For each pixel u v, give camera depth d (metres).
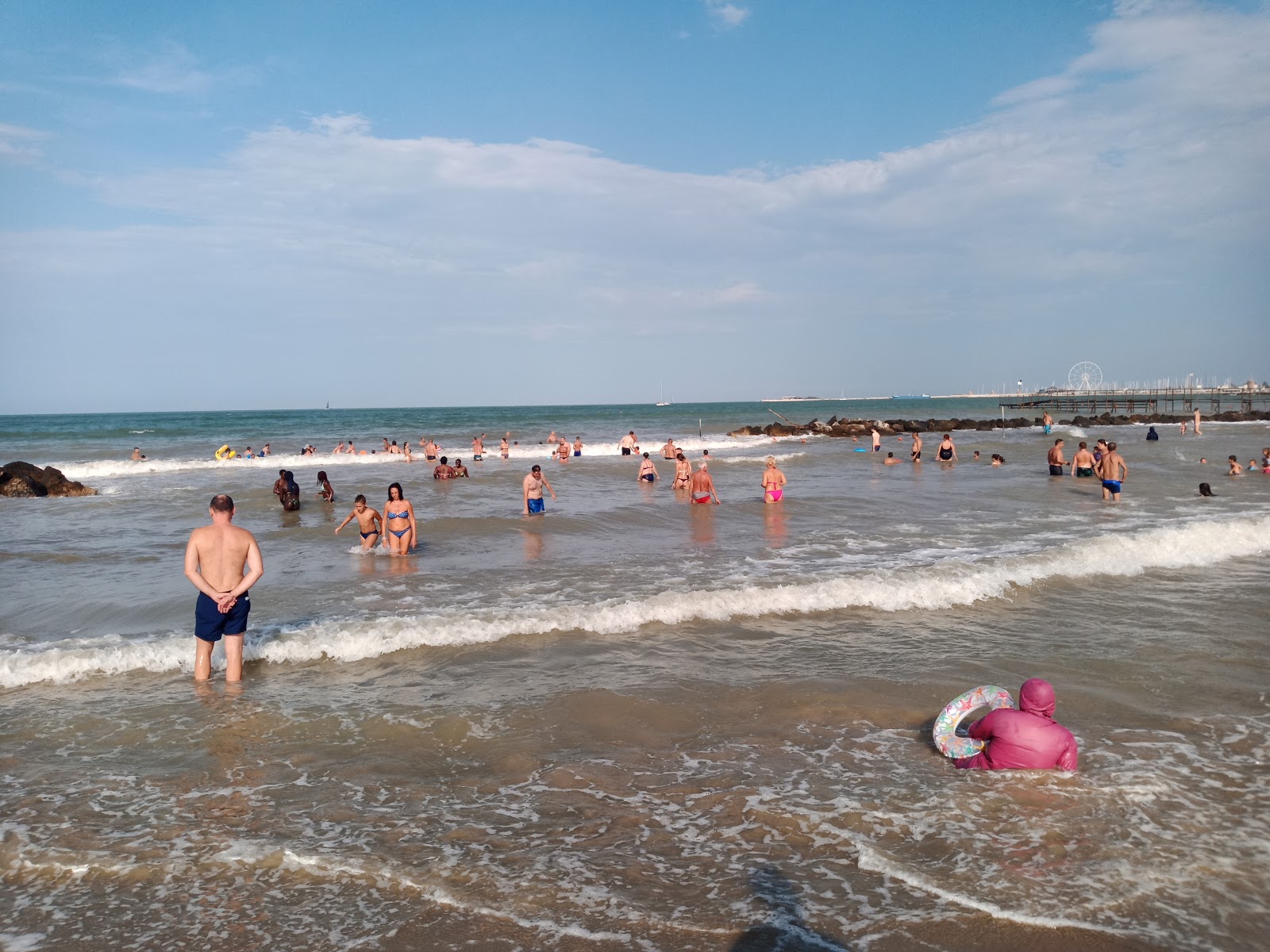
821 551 13.02
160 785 5.21
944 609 9.51
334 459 36.00
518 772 5.37
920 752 5.63
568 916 3.73
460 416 120.81
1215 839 4.35
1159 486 22.14
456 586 10.85
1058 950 3.42
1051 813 4.67
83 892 4.03
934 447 42.50
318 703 6.67
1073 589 10.40
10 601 10.16
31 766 5.50
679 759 5.55
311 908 3.85
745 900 3.84
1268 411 81.00
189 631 8.80
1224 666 7.39
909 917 3.67
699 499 18.94
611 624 8.80
